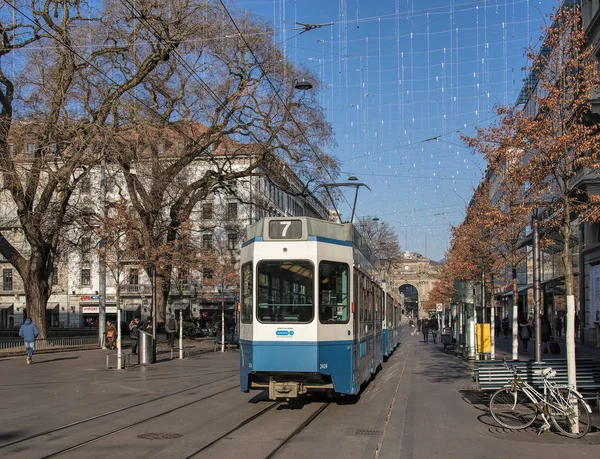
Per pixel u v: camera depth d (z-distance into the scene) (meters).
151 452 8.70
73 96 26.58
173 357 28.44
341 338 12.61
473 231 22.39
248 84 31.94
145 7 26.59
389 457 8.41
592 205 11.34
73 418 11.59
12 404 13.42
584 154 13.09
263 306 12.32
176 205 34.56
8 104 26.73
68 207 31.66
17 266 31.47
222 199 45.16
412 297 124.25
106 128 25.12
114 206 27.75
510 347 33.41
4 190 27.19
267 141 32.59
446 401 13.93
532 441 9.49
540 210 15.43
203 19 28.78
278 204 66.88
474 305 26.56
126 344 37.41
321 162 33.28
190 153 32.59
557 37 11.80
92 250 32.50
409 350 36.91
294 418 11.72
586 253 33.78
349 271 13.12
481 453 8.65
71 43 26.39
